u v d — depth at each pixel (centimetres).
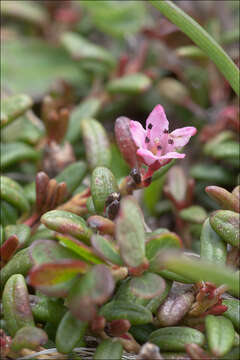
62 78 14
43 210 10
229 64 10
